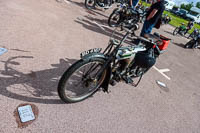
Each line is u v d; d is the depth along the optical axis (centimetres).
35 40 379
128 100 298
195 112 335
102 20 741
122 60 269
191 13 3170
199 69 603
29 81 257
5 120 191
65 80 210
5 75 251
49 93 250
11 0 567
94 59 219
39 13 548
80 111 240
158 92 358
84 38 488
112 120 246
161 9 497
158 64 513
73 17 636
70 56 367
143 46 297
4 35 354
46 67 303
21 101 221
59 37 436
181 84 433
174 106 330
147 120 270
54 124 208
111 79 277
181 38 1119
